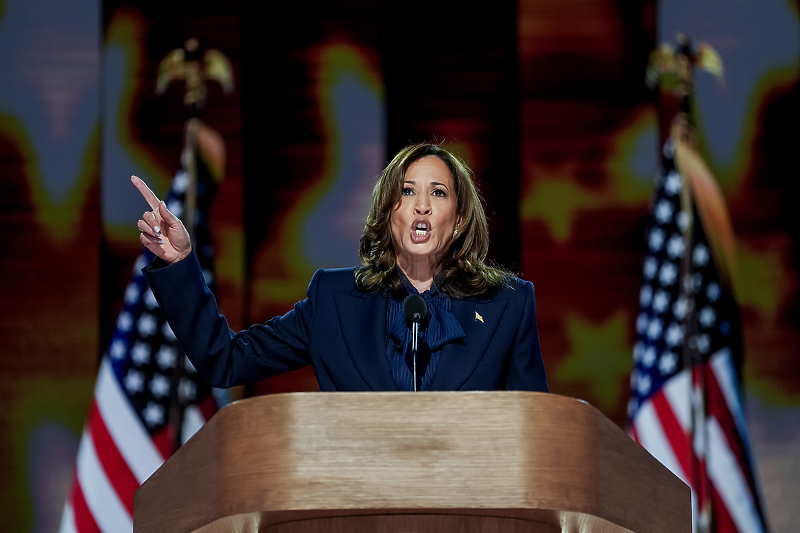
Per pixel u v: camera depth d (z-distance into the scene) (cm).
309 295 690
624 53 1694
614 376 1633
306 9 1736
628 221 1664
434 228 677
